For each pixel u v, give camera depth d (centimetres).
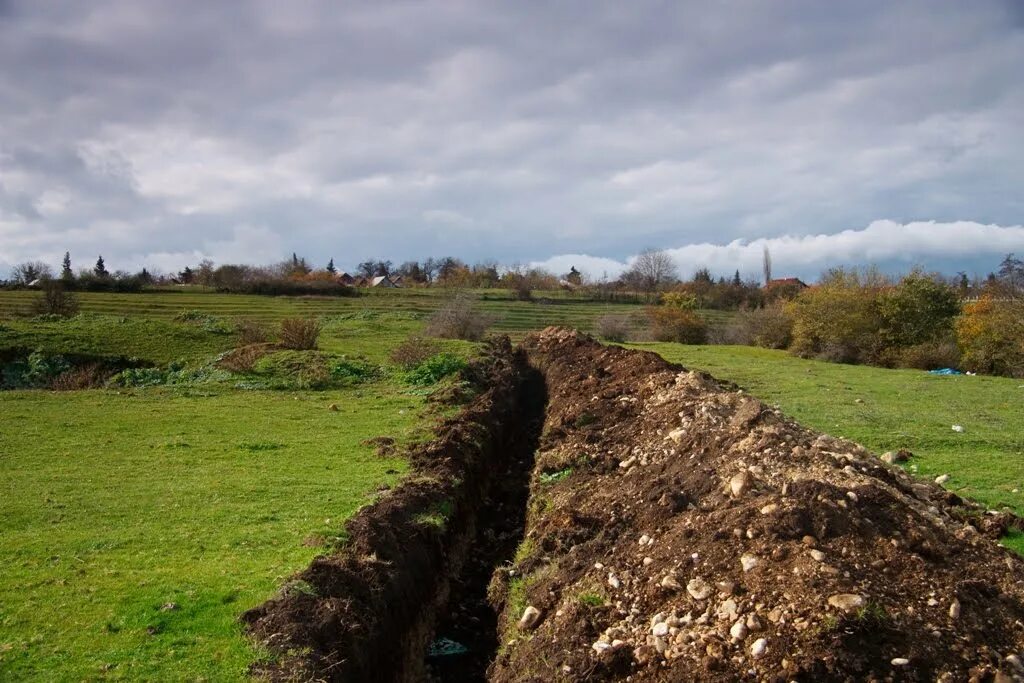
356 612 731
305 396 1955
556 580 841
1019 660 586
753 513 743
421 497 1065
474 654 850
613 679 630
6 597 721
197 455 1313
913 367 3456
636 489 998
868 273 3988
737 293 7300
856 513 718
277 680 600
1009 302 3366
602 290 7706
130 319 2994
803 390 2245
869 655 570
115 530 920
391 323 3819
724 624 635
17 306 4188
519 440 1733
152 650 632
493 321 3750
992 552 734
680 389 1381
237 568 802
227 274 6738
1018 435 1545
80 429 1505
